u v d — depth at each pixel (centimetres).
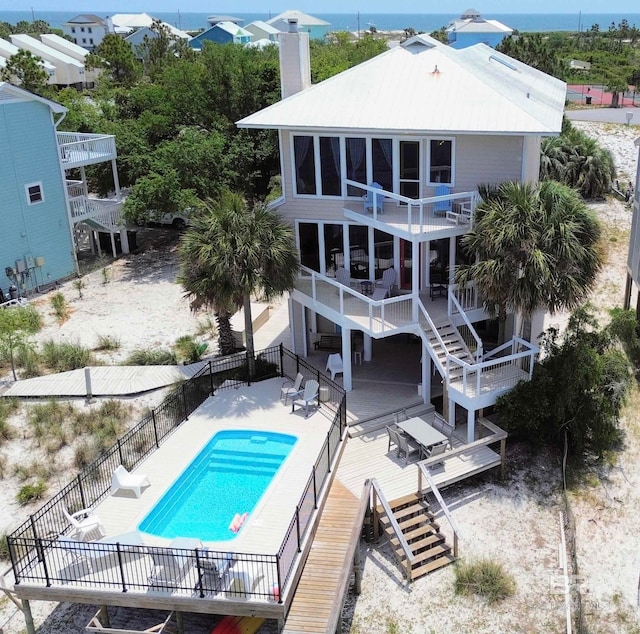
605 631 1459
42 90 6022
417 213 2223
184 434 2033
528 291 1864
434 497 1842
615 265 3309
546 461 1991
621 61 8300
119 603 1411
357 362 2469
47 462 2033
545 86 2831
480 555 1662
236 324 2766
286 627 1362
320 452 1783
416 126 2092
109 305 3181
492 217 1914
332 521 1655
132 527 1625
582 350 1950
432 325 2030
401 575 1622
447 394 2006
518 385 1961
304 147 2308
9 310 2650
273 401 2211
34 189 3288
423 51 2411
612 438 1969
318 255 2462
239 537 1558
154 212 3619
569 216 1923
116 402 2298
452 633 1465
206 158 3703
